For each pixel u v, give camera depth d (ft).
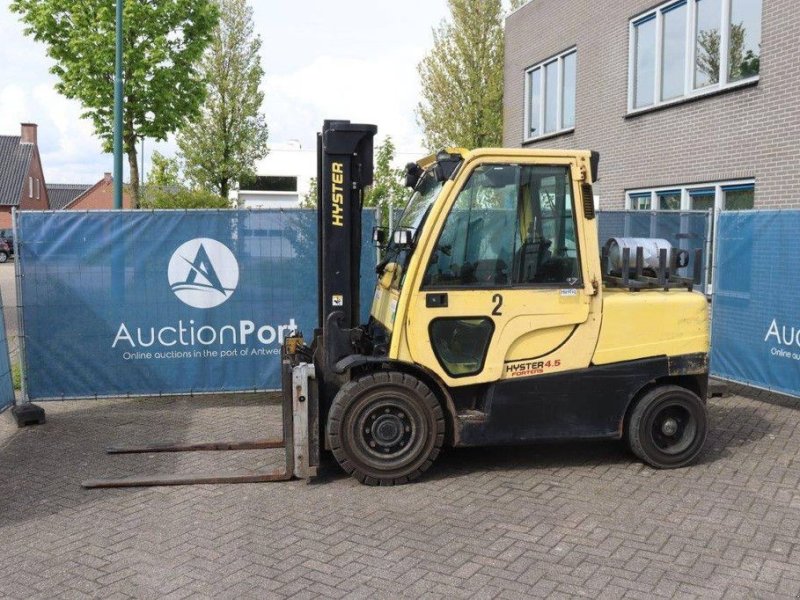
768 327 24.49
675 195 39.91
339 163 17.72
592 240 17.69
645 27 41.83
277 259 24.70
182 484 17.48
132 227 23.97
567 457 19.30
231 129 83.20
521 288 17.43
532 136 56.29
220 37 80.53
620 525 14.89
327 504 16.20
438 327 17.34
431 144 78.13
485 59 75.56
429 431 17.33
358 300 18.57
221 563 13.43
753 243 25.07
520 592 12.26
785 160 32.14
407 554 13.69
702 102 37.14
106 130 45.06
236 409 24.68
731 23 35.22
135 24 43.06
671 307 18.17
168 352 24.53
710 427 21.86
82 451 20.27
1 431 22.40
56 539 14.57
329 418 17.16
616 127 44.57
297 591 12.39
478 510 15.75
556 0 50.93
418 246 17.10
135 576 12.98
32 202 184.55
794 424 22.18
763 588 12.32
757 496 16.39
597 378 17.85
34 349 23.80
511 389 17.60
